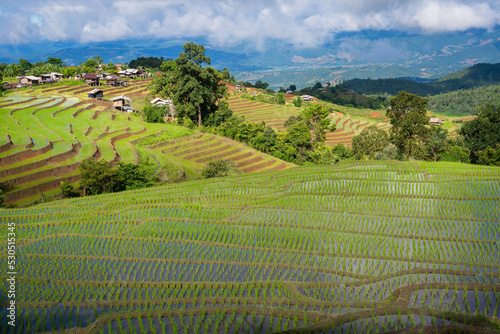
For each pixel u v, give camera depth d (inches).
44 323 539.8
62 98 3179.1
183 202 1189.7
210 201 1195.3
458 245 823.1
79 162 1692.9
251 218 1019.9
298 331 482.9
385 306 546.6
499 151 1927.9
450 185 1311.5
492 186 1291.8
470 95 6747.1
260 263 736.3
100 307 584.4
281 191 1289.4
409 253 794.8
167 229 932.0
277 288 641.6
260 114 4480.8
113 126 2512.3
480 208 1081.4
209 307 553.6
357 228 944.3
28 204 1350.9
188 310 545.3
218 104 3432.6
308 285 646.5
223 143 2536.9
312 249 818.8
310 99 6845.5
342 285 649.6
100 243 847.1
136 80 5275.6
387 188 1299.2
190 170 1930.4
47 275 692.7
